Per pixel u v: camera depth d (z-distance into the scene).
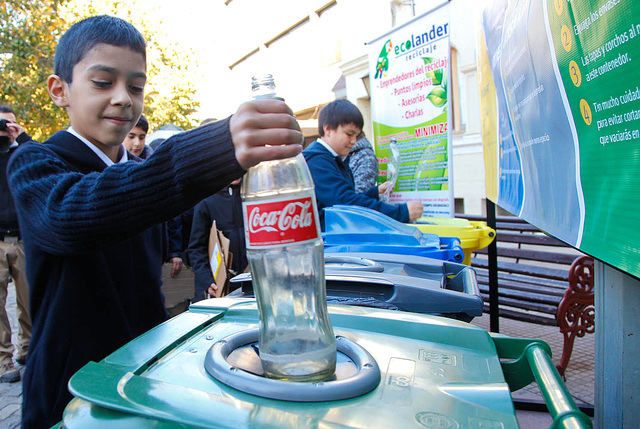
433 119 3.64
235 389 0.86
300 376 0.89
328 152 3.07
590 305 2.91
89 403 0.84
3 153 3.89
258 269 0.92
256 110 0.92
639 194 0.94
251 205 0.92
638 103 0.92
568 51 1.29
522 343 1.12
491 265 3.17
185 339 1.11
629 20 0.92
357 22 10.93
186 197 0.97
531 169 1.88
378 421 0.78
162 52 15.22
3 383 3.82
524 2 1.74
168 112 15.88
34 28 9.37
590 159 1.21
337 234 2.44
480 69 3.27
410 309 1.63
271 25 15.55
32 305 1.35
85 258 1.32
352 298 1.68
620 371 1.37
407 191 3.95
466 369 0.99
